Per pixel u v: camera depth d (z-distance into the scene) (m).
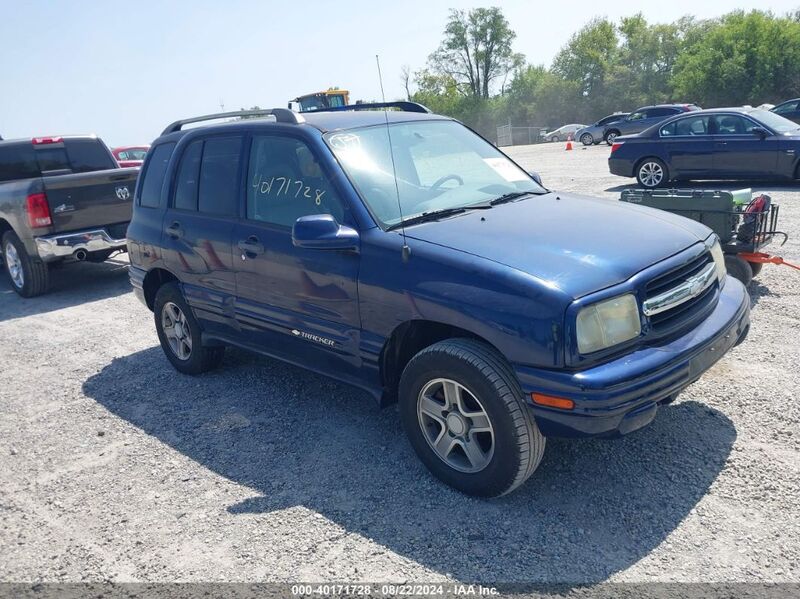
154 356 6.16
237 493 3.65
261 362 5.66
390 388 3.77
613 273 3.08
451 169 4.32
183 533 3.34
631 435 3.84
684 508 3.16
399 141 4.29
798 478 3.30
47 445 4.50
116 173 8.93
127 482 3.90
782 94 51.91
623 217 3.75
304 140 4.04
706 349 3.23
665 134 13.17
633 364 2.95
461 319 3.15
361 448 4.02
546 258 3.15
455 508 3.32
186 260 4.93
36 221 8.38
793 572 2.69
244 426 4.47
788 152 11.74
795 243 7.65
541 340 2.91
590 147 31.55
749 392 4.23
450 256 3.27
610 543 2.96
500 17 69.25
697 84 53.91
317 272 3.83
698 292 3.41
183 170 5.02
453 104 63.12
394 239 3.51
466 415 3.28
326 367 4.05
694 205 5.79
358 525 3.26
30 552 3.32
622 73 71.25
